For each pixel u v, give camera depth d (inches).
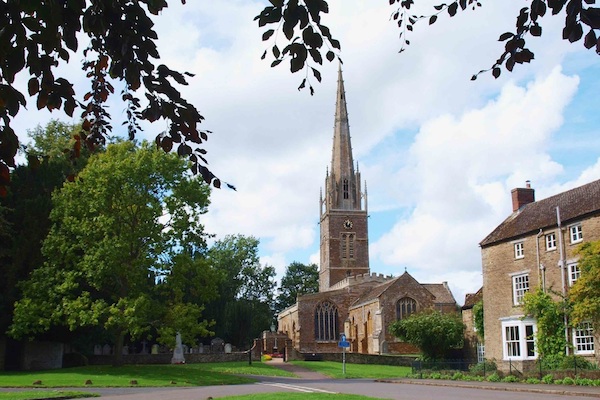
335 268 3816.4
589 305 1237.7
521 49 268.2
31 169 249.9
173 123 254.5
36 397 927.7
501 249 1696.6
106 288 1705.2
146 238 1582.2
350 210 3902.6
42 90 223.0
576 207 1482.5
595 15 224.8
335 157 4028.1
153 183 1590.8
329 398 844.0
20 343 1777.8
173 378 1366.9
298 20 216.2
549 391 1021.8
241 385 1299.2
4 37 195.3
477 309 1948.8
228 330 2785.4
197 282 1624.0
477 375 1434.5
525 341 1534.2
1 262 1665.8
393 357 2362.2
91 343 1957.4
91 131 312.3
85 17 219.3
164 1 221.0
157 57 233.0
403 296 2854.3
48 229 1699.1
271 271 4146.2
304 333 3272.6
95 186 1542.8
